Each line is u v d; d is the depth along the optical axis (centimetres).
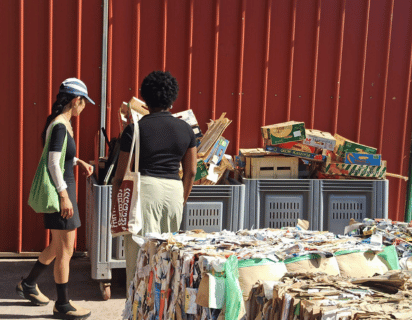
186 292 219
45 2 471
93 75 489
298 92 525
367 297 182
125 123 441
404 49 544
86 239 507
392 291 194
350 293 185
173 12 491
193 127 442
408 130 555
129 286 303
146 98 314
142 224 305
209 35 500
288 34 514
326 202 459
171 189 311
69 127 359
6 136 481
